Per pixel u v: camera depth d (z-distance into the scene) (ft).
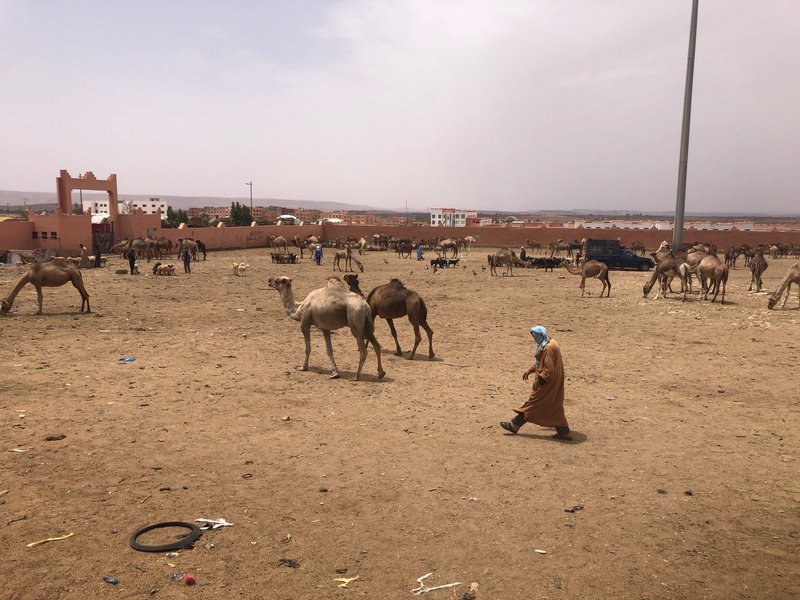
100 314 59.21
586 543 15.99
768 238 202.18
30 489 18.42
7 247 138.10
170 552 14.89
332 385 33.76
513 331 54.85
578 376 37.63
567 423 25.41
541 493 19.39
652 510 18.22
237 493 18.78
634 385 35.35
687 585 13.96
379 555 15.14
